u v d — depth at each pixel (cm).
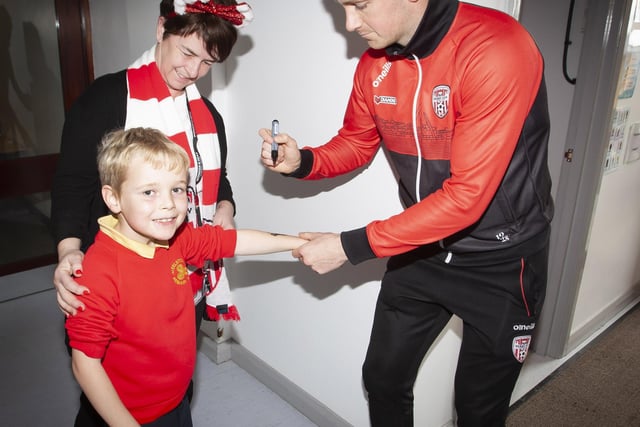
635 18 200
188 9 121
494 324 125
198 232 128
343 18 149
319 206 174
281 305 200
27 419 191
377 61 121
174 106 137
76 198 124
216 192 151
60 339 244
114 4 239
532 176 115
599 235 244
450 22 105
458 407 141
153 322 110
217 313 160
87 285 101
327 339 185
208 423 193
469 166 102
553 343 243
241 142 198
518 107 100
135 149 102
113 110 128
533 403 211
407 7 102
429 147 117
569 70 217
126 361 110
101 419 134
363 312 170
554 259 234
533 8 219
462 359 136
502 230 118
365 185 158
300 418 199
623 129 230
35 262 300
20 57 270
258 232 136
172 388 120
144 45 220
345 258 122
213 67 192
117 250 106
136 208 104
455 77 105
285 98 175
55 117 289
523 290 122
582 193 218
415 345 141
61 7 271
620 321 281
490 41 100
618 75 201
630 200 263
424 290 133
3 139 275
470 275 126
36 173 290
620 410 209
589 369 237
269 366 214
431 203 108
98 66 278
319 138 167
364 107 134
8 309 268
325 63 158
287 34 167
